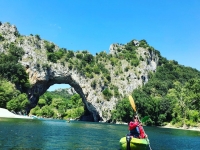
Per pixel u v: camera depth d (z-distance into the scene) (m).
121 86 116.75
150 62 142.62
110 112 107.69
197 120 86.62
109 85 114.12
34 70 97.56
